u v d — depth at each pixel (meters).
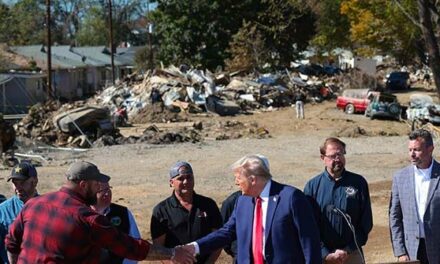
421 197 6.72
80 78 73.62
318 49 86.56
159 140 32.19
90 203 5.15
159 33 73.44
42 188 19.72
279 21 69.75
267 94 53.59
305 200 5.51
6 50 68.12
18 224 5.15
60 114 32.88
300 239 5.42
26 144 30.12
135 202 17.55
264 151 29.00
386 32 63.50
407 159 25.58
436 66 13.07
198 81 53.03
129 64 84.44
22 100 57.16
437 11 13.12
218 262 10.72
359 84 64.75
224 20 69.75
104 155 27.95
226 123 40.44
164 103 48.28
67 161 26.14
